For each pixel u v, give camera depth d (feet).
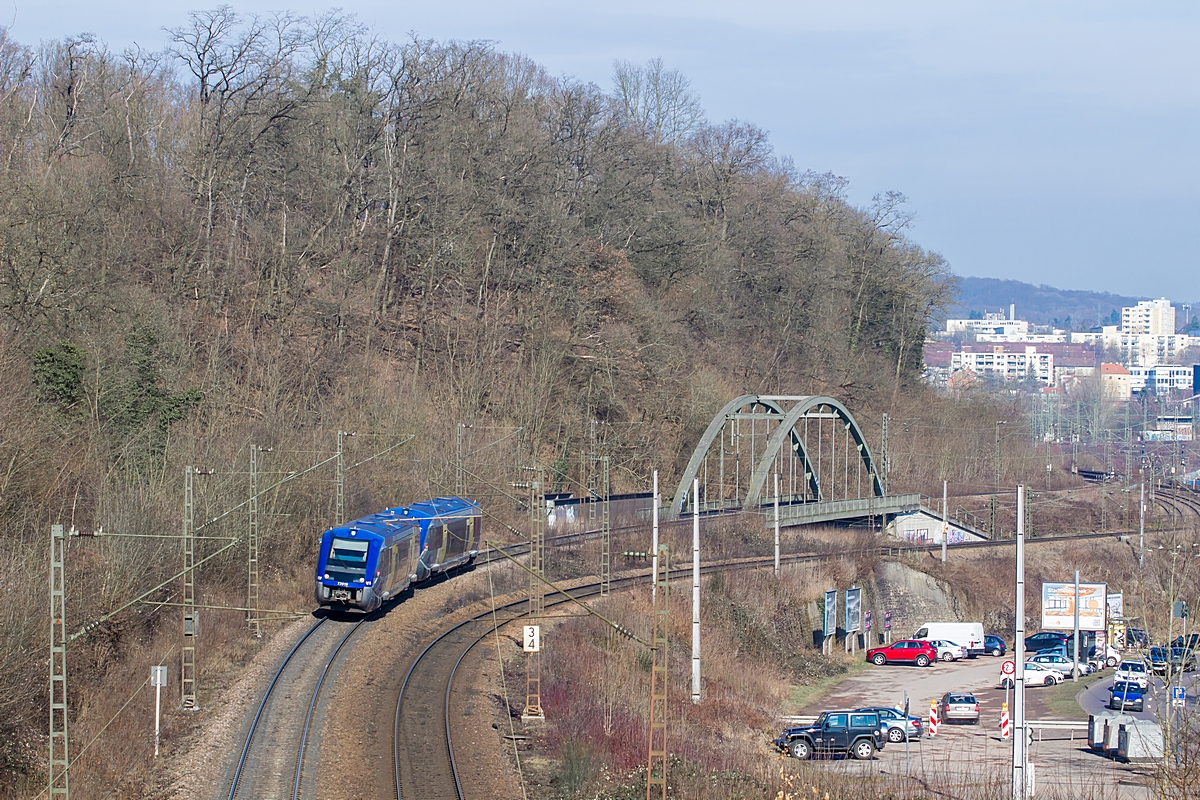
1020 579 111.04
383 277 299.79
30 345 184.55
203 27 269.23
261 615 166.81
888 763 152.35
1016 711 110.11
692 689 166.81
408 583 180.45
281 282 270.26
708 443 284.20
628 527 257.55
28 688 116.16
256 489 173.88
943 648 245.45
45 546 141.38
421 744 121.60
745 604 225.56
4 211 198.49
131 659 138.82
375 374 274.16
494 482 255.09
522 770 118.73
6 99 244.83
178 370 213.87
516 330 314.55
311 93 298.76
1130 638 230.48
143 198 262.47
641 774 117.50
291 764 113.09
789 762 140.46
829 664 232.12
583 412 307.37
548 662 159.94
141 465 175.11
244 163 282.77
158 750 116.06
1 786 108.88
